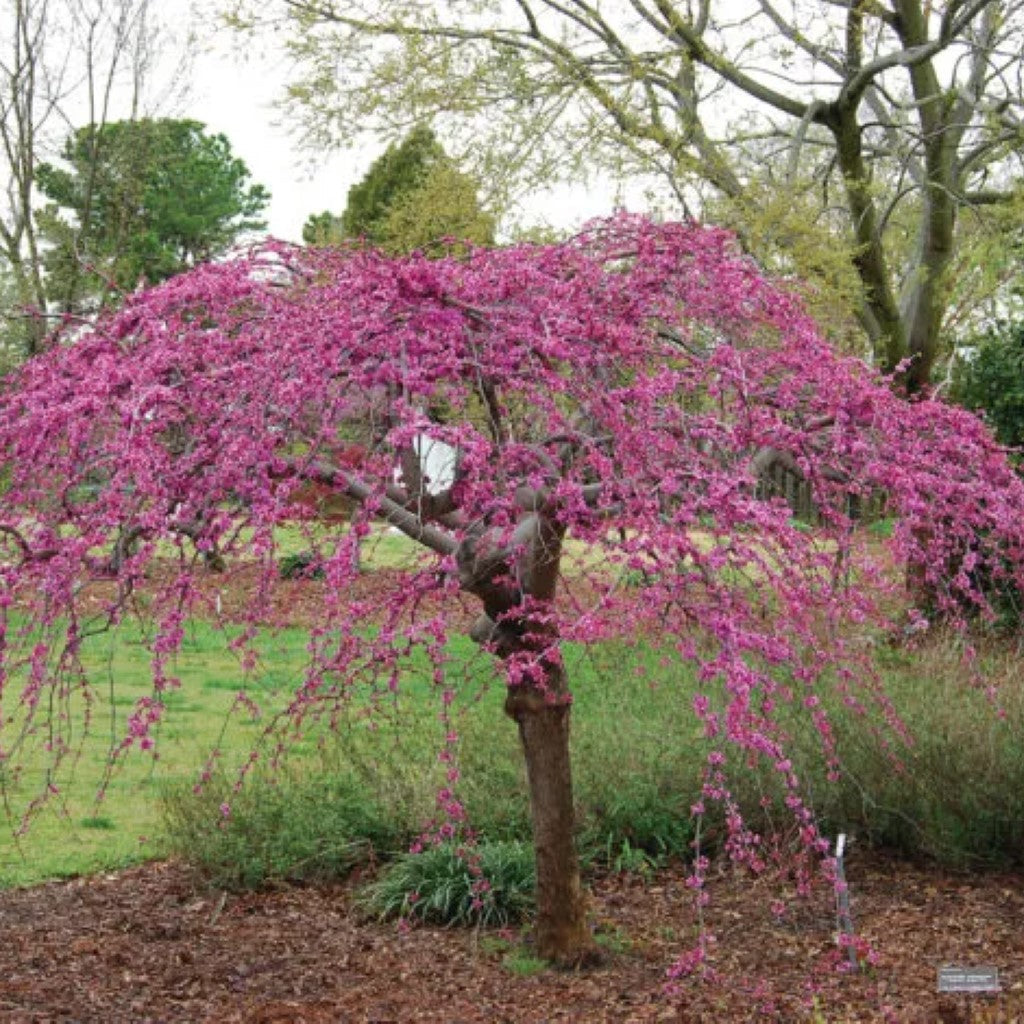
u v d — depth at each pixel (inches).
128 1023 168.2
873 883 215.2
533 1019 165.2
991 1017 156.8
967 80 433.7
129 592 134.4
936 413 156.7
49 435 130.3
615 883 220.1
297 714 150.9
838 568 139.3
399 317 136.9
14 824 256.1
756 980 174.4
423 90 405.7
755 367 155.3
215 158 1181.7
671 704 251.8
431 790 228.7
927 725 230.8
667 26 410.6
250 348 139.8
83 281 605.9
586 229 161.6
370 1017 167.6
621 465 139.2
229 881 223.0
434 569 135.0
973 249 385.4
